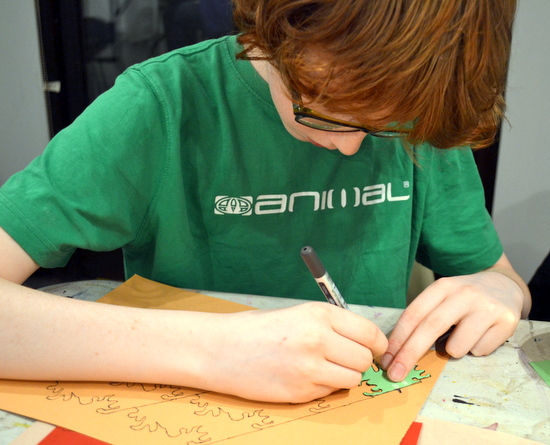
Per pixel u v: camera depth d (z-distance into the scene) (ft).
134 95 2.19
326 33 1.35
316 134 1.88
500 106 1.89
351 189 2.62
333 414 1.50
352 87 1.40
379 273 2.77
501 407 1.53
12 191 1.89
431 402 1.56
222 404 1.55
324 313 1.66
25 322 1.61
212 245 2.62
